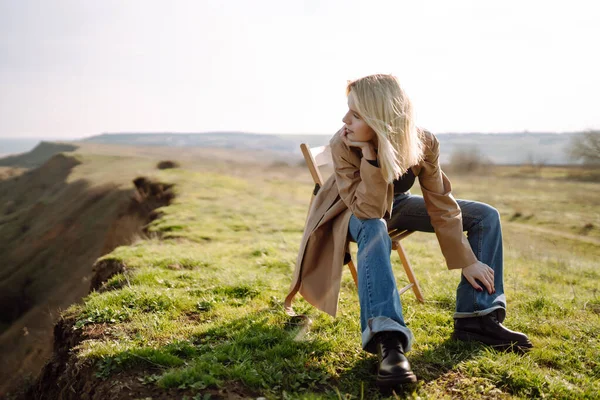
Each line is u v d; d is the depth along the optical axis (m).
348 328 3.29
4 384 12.58
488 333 2.93
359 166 2.80
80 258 40.81
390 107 2.54
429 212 2.99
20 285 39.72
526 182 29.78
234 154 160.62
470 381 2.51
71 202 60.97
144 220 21.42
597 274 6.75
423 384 2.48
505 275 5.93
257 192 24.58
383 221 2.70
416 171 2.96
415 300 4.19
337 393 2.31
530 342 2.93
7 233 64.44
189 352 2.85
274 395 2.32
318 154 3.41
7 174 125.25
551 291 5.07
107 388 2.48
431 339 3.11
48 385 3.50
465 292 2.97
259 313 3.68
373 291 2.48
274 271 5.69
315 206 3.06
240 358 2.71
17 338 24.41
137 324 3.39
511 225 17.80
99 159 108.56
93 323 3.54
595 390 2.47
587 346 3.14
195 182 25.95
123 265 6.03
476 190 28.61
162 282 4.71
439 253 7.55
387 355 2.31
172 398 2.30
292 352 2.83
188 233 10.45
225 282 4.67
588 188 26.53
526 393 2.42
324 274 2.93
